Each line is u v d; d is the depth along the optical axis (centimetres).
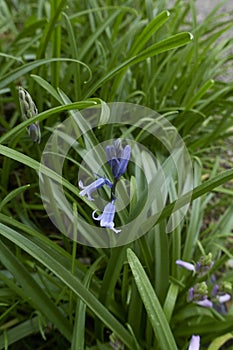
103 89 49
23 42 57
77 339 34
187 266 38
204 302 39
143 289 33
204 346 42
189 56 55
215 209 54
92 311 37
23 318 40
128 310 40
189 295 39
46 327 39
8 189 52
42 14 69
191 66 56
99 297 38
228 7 84
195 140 54
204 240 46
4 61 53
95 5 61
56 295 39
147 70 53
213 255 45
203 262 38
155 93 52
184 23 64
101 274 45
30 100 35
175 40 38
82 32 64
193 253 46
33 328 39
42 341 41
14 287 37
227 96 53
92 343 41
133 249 39
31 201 50
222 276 44
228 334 40
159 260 38
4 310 40
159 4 60
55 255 38
